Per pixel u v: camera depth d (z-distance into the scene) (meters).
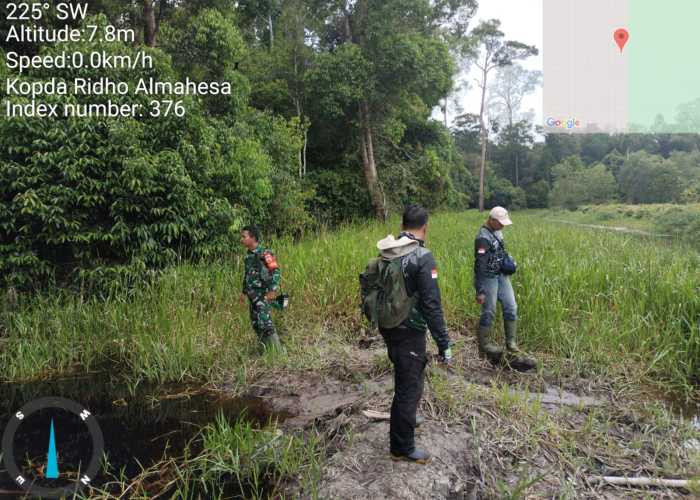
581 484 3.20
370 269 3.30
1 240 7.50
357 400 4.40
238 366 5.50
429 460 3.30
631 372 5.03
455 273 7.32
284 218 13.01
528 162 59.50
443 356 3.14
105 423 4.37
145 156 8.02
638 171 36.19
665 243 12.04
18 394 5.08
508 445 3.56
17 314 6.54
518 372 5.05
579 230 15.28
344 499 2.99
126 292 7.26
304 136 17.61
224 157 10.36
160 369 5.36
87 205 7.65
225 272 7.84
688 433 3.82
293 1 17.72
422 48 17.09
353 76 16.20
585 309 6.18
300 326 6.39
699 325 5.32
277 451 3.64
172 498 3.13
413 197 22.41
